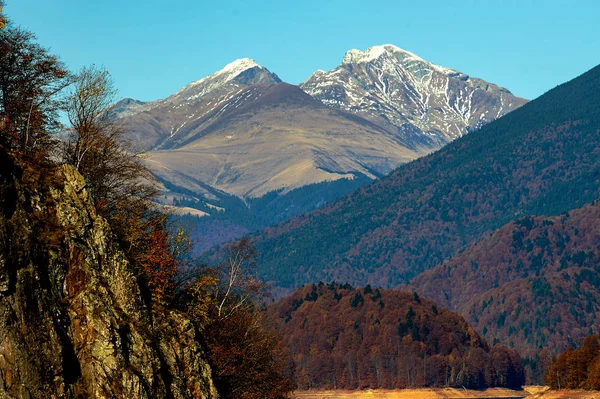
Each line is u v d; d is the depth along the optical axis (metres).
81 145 65.38
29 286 48.06
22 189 51.66
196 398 62.88
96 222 56.44
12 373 45.25
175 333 64.69
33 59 62.56
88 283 53.50
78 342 51.34
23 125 60.53
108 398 51.09
